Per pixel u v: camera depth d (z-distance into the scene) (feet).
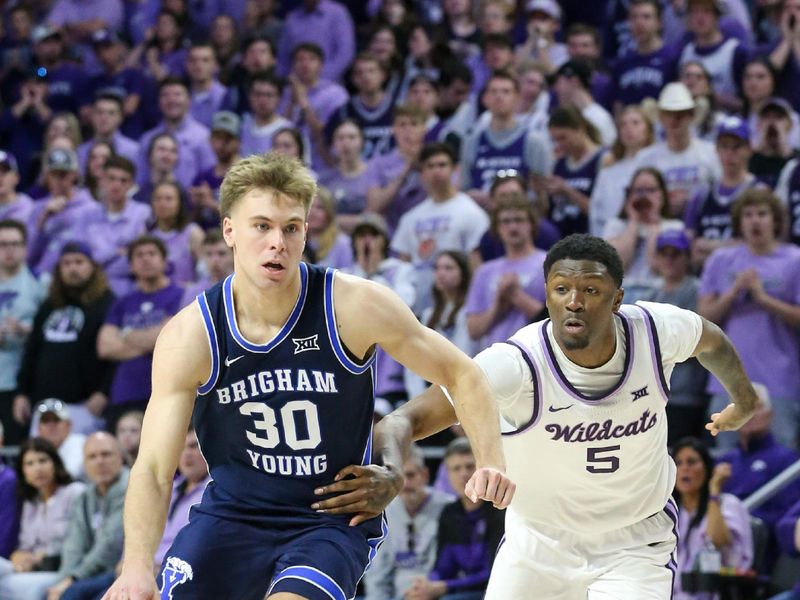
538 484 18.88
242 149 47.65
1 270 42.78
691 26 45.39
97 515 33.19
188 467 32.09
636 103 45.52
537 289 35.81
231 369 15.57
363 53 49.52
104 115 51.83
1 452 38.01
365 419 15.98
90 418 40.16
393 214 43.47
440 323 37.24
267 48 51.60
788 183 37.50
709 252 36.94
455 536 30.48
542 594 19.35
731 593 28.25
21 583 32.94
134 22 60.64
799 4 42.73
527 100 45.34
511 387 18.04
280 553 15.88
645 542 19.24
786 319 33.78
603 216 39.70
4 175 47.44
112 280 44.11
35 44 57.26
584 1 53.01
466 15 52.06
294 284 15.57
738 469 31.83
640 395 18.20
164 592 15.92
